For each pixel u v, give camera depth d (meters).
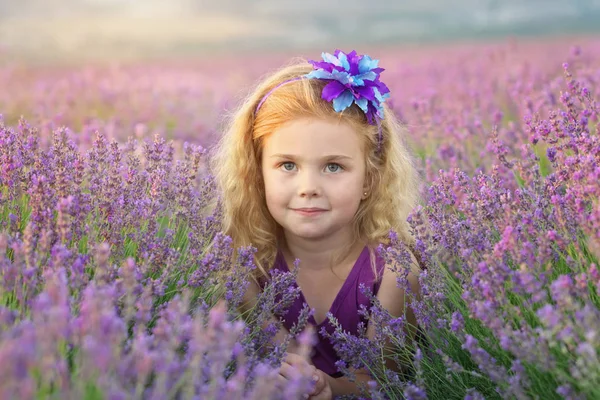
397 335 2.46
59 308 1.34
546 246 2.01
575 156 2.44
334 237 2.81
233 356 2.08
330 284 2.88
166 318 1.84
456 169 2.72
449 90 7.39
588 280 2.04
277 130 2.61
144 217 2.50
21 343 1.21
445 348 2.36
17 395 1.23
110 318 1.37
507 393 1.92
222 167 3.08
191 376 1.64
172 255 2.30
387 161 2.89
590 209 2.34
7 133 2.57
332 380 2.79
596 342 1.66
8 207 2.43
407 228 2.99
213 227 2.64
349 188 2.61
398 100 6.96
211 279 2.38
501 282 1.97
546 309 1.64
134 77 10.88
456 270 2.49
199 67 12.96
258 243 2.93
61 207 2.03
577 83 3.10
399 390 2.41
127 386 1.57
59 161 2.56
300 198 2.59
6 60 11.65
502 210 2.38
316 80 2.66
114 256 2.34
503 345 1.79
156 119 7.48
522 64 7.68
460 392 2.30
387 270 2.80
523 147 2.87
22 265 1.86
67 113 6.91
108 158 2.77
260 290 2.87
